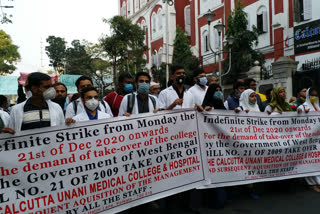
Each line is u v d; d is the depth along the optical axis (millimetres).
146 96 3971
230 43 12961
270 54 16844
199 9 23312
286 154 4047
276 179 3961
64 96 4559
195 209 3602
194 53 23781
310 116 4254
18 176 2660
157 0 28734
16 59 27953
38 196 2709
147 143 3258
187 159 3486
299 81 11680
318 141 4273
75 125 2908
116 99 4598
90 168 2941
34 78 2732
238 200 3961
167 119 3404
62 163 2828
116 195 3045
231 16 16078
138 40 18484
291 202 3824
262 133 3939
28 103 2887
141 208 3406
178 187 3387
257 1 17625
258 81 13109
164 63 22203
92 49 26734
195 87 4711
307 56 14477
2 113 4027
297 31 14977
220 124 3703
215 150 3658
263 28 17188
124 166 3109
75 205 2846
